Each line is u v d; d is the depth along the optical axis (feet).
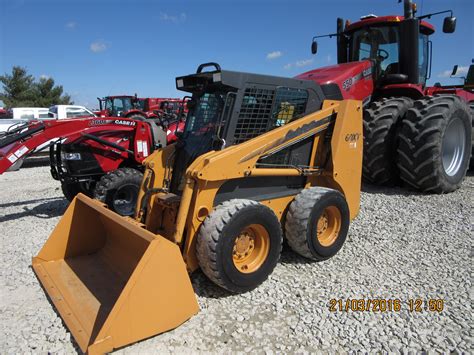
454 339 8.80
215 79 10.99
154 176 12.77
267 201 12.09
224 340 8.87
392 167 21.18
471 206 18.15
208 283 11.34
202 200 10.33
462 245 13.91
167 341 8.79
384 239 14.64
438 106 19.13
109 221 11.95
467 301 10.37
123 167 19.56
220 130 11.54
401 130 19.70
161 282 8.64
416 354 8.34
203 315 9.80
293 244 12.26
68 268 12.09
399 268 12.36
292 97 12.70
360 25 22.29
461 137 21.01
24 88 108.27
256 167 11.64
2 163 16.33
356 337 8.97
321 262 12.84
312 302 10.41
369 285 11.31
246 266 10.80
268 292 10.91
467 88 31.07
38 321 9.66
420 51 23.25
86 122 18.24
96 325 8.98
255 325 9.43
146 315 8.46
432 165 19.19
